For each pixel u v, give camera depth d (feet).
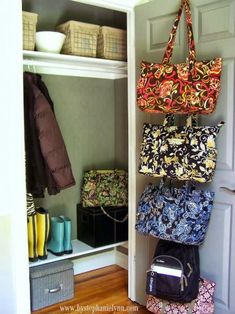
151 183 6.98
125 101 9.61
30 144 7.32
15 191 6.37
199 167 5.48
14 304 6.50
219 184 5.87
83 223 9.15
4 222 6.31
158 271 6.10
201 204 5.74
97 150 9.79
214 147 5.51
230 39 5.52
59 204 9.14
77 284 8.69
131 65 7.29
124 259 9.71
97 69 9.01
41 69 8.56
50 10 8.61
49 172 7.45
